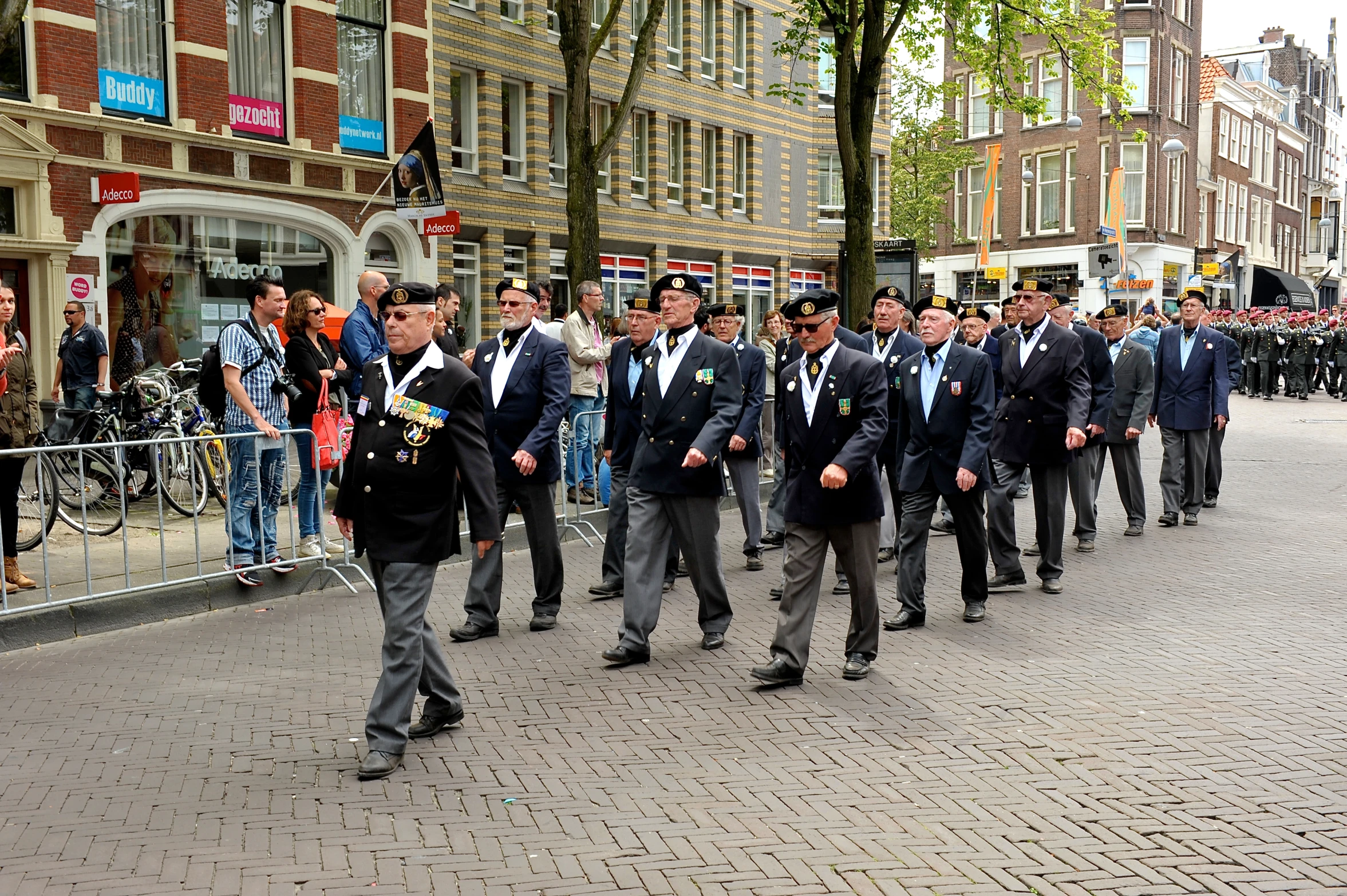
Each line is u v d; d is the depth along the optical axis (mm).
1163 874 4113
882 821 4570
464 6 21625
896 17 18188
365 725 5648
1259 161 57781
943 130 39781
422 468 5172
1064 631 7602
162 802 4758
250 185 17234
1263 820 4566
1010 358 8906
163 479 7926
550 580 7672
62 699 6145
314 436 8883
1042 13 20797
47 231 14688
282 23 17922
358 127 19266
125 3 15820
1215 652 7031
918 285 25766
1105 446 11367
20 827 4512
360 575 9258
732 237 29453
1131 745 5418
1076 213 45312
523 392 7508
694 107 27828
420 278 20203
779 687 6391
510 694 6270
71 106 14945
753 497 9727
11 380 7805
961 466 7508
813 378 6410
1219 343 11688
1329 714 5848
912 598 7715
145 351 16016
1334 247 70875
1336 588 8852
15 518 7320
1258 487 14633
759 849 4320
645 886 4016
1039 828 4496
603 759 5270
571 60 15688
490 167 22188
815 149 32906
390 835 4434
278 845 4348
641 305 8359
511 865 4180
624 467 8641
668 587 9000
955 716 5871
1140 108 43906
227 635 7535
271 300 8617
